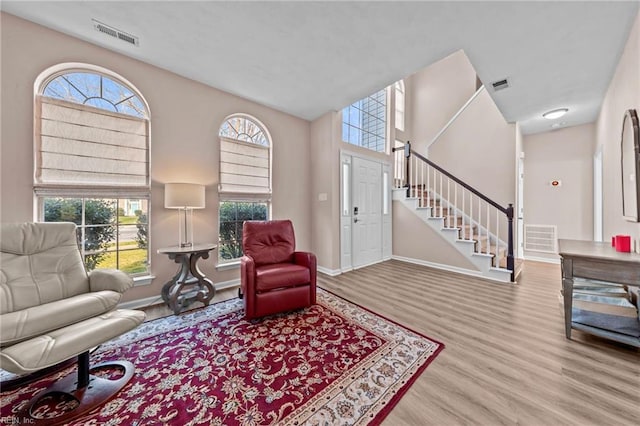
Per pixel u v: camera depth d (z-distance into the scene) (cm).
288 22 201
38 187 209
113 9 191
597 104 335
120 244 255
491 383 145
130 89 258
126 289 170
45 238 172
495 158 436
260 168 359
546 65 245
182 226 286
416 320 228
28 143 206
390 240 495
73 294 168
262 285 228
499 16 186
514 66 247
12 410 127
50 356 113
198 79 291
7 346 120
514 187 416
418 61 252
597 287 234
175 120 280
